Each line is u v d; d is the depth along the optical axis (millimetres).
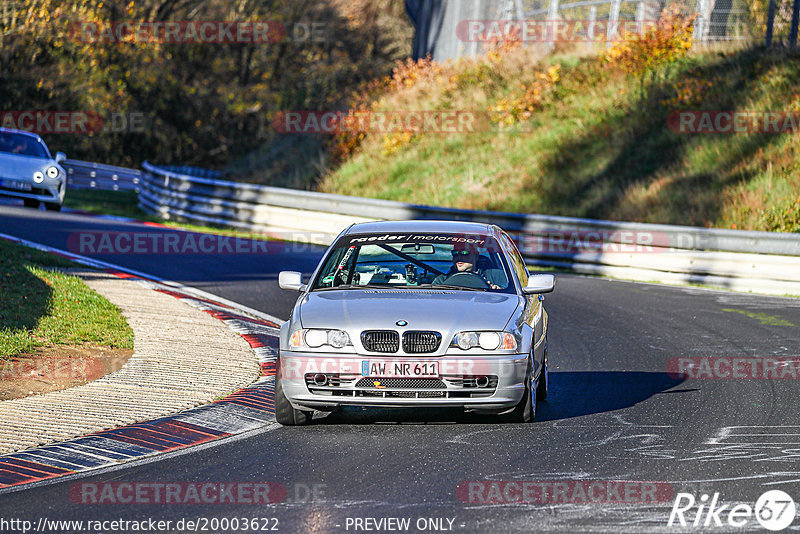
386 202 83062
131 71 155500
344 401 27125
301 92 169500
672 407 30828
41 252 58406
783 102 90438
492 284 30781
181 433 27391
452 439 26688
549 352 41312
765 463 23797
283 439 26984
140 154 162250
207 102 160500
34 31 149125
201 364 36281
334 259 31938
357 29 184125
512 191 95500
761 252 63156
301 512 20156
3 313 39719
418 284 30844
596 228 71375
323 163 117312
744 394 32688
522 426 28344
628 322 48875
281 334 29125
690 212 79562
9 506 20828
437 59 144250
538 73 112250
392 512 20047
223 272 63219
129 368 34656
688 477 22594
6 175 85000
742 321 49125
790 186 77500
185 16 170875
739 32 106750
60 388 31828
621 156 93938
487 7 129875
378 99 127938
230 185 93938
